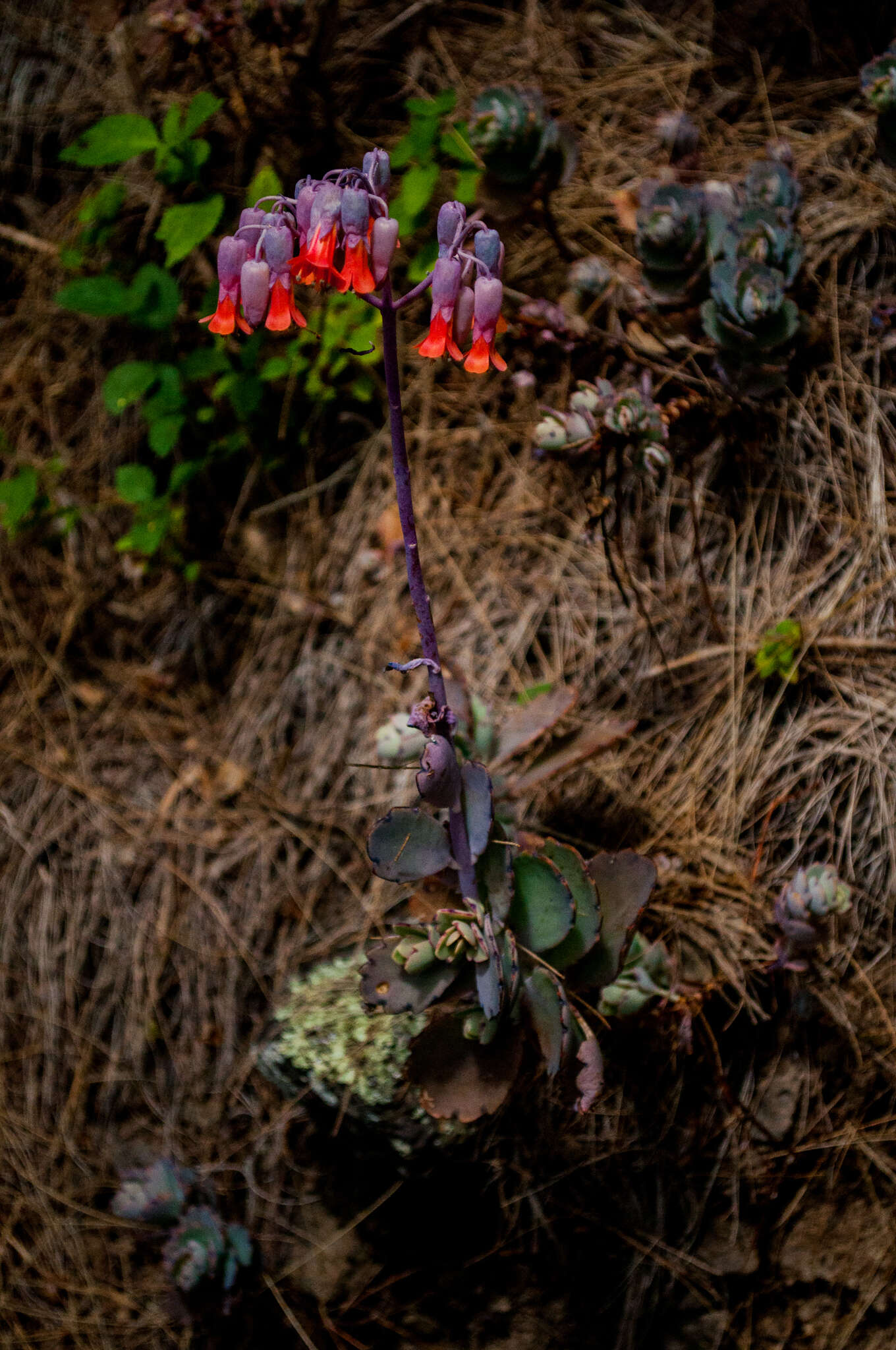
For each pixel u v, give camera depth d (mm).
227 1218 1328
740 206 1300
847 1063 1283
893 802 1279
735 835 1295
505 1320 1305
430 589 1391
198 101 1341
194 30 1382
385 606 1395
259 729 1399
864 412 1331
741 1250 1290
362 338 1352
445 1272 1305
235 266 1021
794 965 1244
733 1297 1298
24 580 1494
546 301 1323
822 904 1209
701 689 1325
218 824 1378
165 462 1471
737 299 1253
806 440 1334
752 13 1407
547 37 1444
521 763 1324
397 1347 1313
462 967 1160
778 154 1308
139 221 1473
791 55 1399
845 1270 1293
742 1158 1285
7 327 1531
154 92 1481
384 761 1353
